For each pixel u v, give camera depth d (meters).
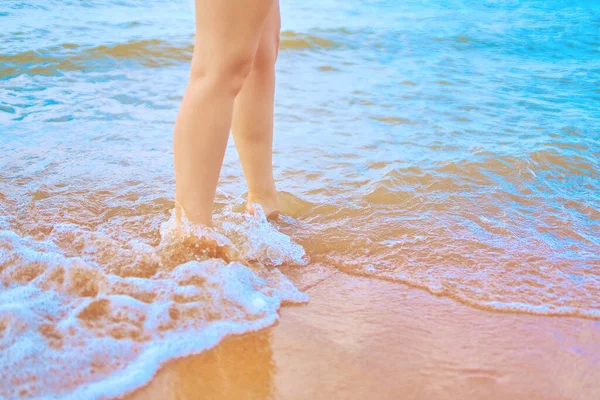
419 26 6.03
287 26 5.43
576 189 1.97
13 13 5.07
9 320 1.05
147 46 4.12
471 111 3.01
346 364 1.07
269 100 1.57
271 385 1.00
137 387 0.97
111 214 1.65
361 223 1.67
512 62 4.65
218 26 1.24
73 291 1.19
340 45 4.91
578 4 8.47
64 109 2.73
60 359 0.98
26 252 1.30
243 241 1.49
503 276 1.41
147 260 1.35
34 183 1.82
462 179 2.01
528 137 2.53
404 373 1.04
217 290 1.23
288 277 1.39
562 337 1.18
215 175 1.38
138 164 2.05
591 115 2.97
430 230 1.63
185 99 1.34
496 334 1.18
